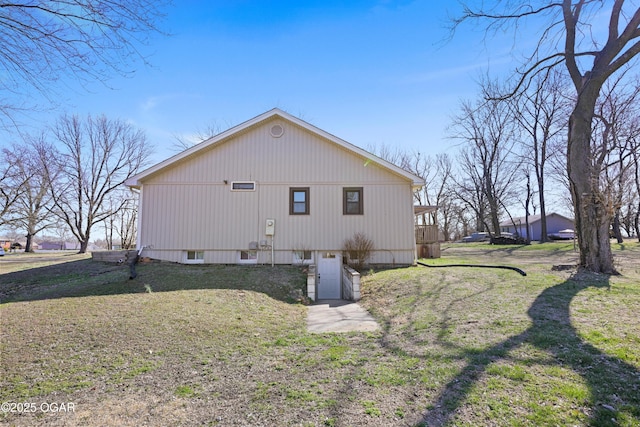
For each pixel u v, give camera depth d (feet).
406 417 8.61
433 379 10.71
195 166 38.96
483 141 100.07
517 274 26.63
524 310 17.28
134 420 8.72
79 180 87.51
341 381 10.97
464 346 13.34
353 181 39.11
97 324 16.16
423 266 37.19
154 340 14.65
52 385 10.61
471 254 61.46
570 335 13.44
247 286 27.30
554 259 43.55
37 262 48.57
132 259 35.68
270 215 38.58
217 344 14.73
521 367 11.05
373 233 38.47
